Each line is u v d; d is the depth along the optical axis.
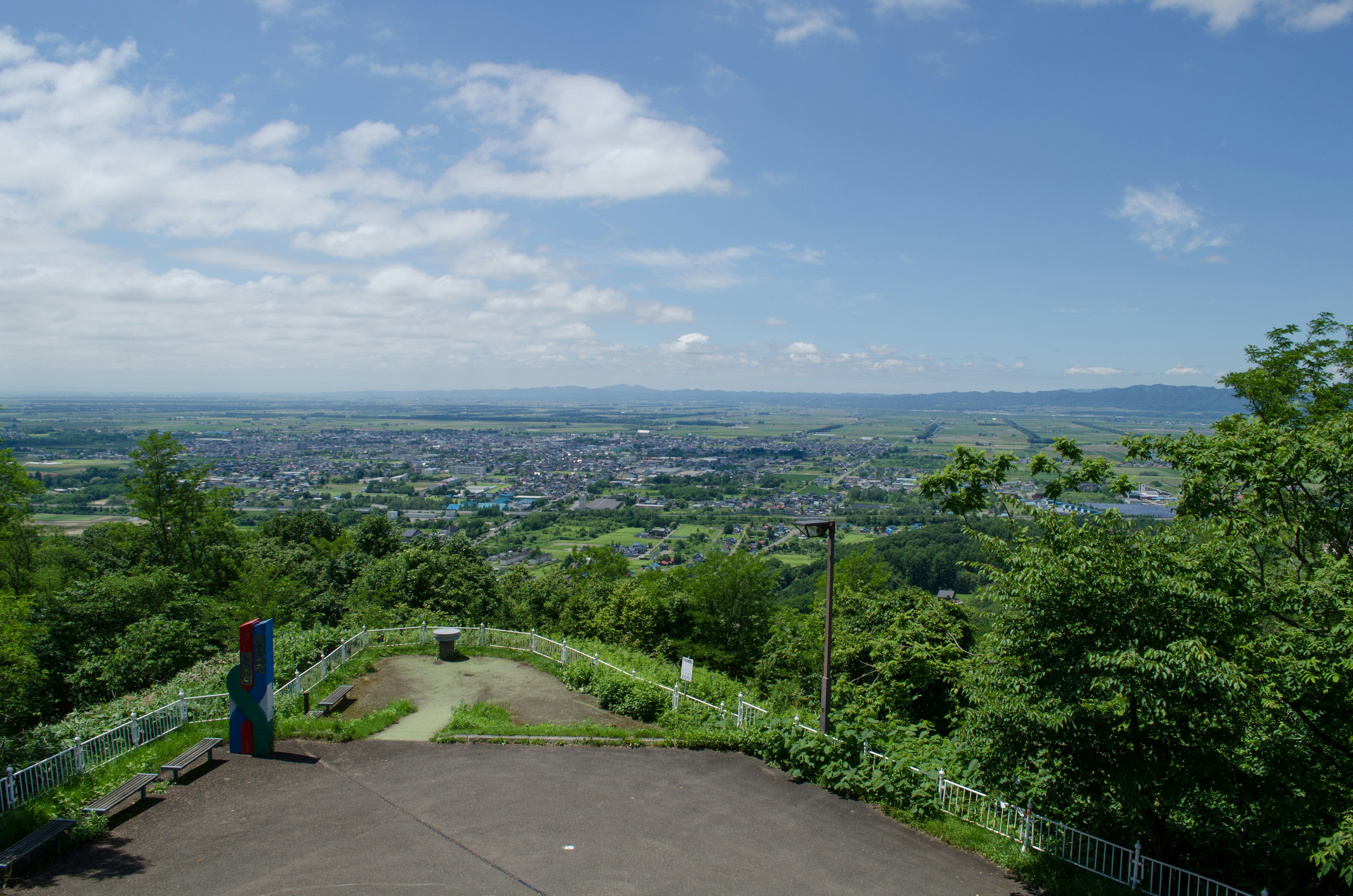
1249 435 15.08
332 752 13.70
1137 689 9.05
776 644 28.25
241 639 13.18
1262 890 9.81
